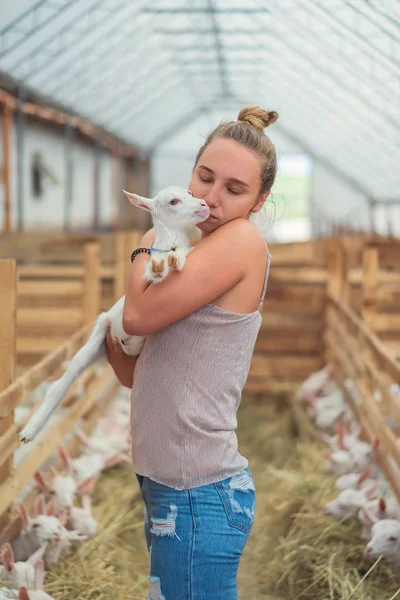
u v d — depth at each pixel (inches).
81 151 768.9
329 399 226.7
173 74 727.1
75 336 170.4
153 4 506.9
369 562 132.1
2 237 258.8
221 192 81.0
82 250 259.8
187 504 79.0
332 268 265.6
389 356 150.8
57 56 498.0
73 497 138.5
